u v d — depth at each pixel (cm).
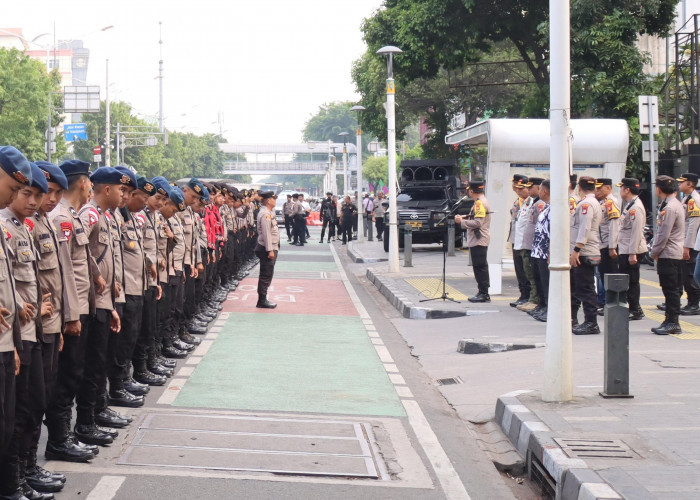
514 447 780
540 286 1441
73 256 704
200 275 1423
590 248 1233
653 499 565
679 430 741
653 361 1041
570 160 845
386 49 2266
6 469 591
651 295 1702
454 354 1228
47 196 632
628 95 2422
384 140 4759
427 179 3312
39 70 6506
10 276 555
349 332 1444
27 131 6169
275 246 1706
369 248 3369
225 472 684
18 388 593
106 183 770
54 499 612
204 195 1238
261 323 1512
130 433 782
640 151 2470
